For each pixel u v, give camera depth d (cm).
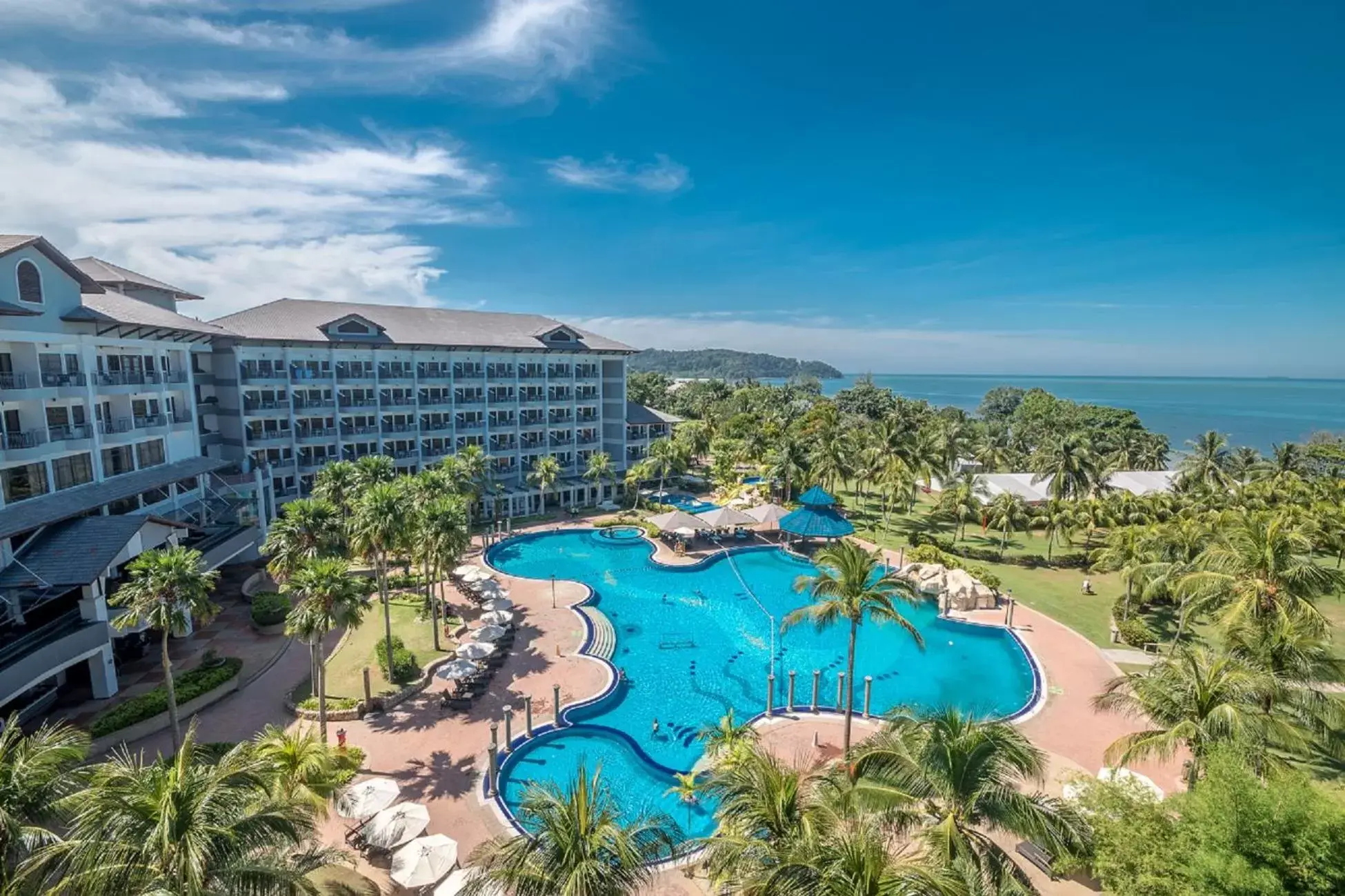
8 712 3119
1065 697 3631
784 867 1549
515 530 7062
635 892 1666
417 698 3600
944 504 7225
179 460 5038
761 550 6688
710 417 13175
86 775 1731
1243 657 2772
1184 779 2509
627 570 6088
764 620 4922
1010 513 6297
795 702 3725
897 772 1866
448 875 2194
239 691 3588
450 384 7306
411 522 4141
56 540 3441
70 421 4034
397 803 2688
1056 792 2755
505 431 7762
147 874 1423
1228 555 3175
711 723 3466
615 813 1817
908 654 4359
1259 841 1583
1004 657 4300
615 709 3603
